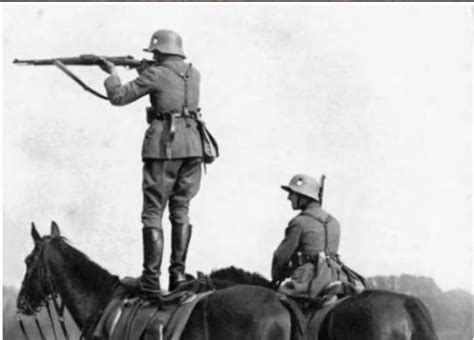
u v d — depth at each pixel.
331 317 7.39
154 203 7.61
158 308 7.47
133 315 7.55
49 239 8.23
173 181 7.64
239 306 7.03
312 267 8.11
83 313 7.99
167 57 7.72
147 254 7.57
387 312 7.11
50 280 8.13
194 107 7.73
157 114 7.63
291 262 8.29
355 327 7.18
